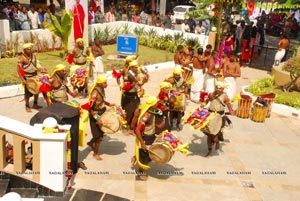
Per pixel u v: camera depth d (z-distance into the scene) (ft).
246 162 27.30
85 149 27.17
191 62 39.04
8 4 69.00
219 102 26.96
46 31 56.49
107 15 70.49
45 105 35.37
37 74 33.47
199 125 25.89
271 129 33.99
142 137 22.99
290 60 43.06
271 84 45.62
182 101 30.30
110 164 25.30
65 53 51.78
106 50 61.72
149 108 22.57
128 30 70.18
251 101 35.58
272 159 28.17
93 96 24.17
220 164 26.66
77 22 56.24
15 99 36.60
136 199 21.66
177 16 99.04
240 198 22.68
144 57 58.13
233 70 37.73
